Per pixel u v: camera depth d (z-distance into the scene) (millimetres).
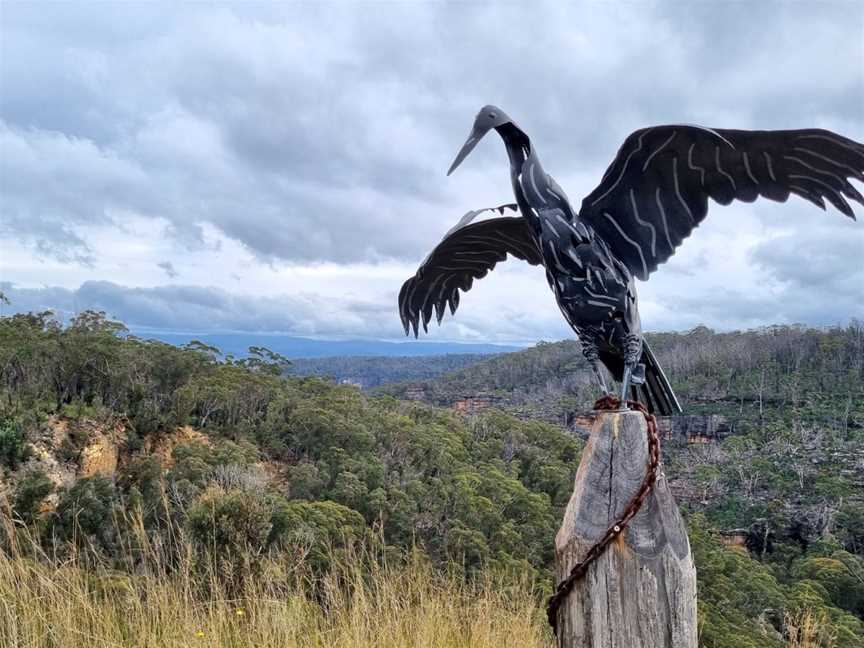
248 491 10148
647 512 1699
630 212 1974
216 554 4395
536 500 18953
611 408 1916
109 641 3141
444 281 2590
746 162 1848
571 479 24344
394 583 3781
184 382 26328
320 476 19844
